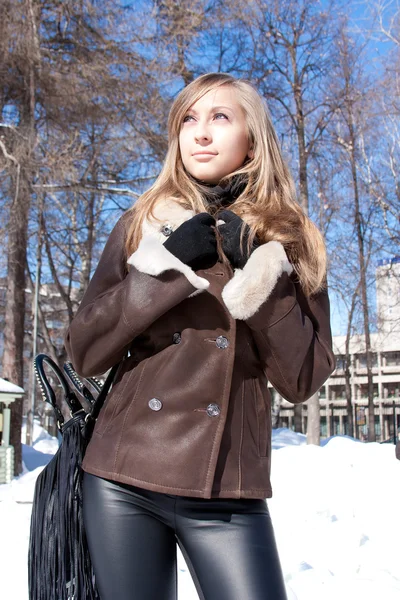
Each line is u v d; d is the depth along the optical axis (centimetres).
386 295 2664
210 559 146
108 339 160
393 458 824
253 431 162
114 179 1542
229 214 166
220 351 159
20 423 1216
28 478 769
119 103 1334
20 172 1175
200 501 150
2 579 365
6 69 1221
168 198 178
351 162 2261
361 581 373
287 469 744
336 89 2100
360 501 602
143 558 149
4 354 1323
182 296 153
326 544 456
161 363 160
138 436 154
